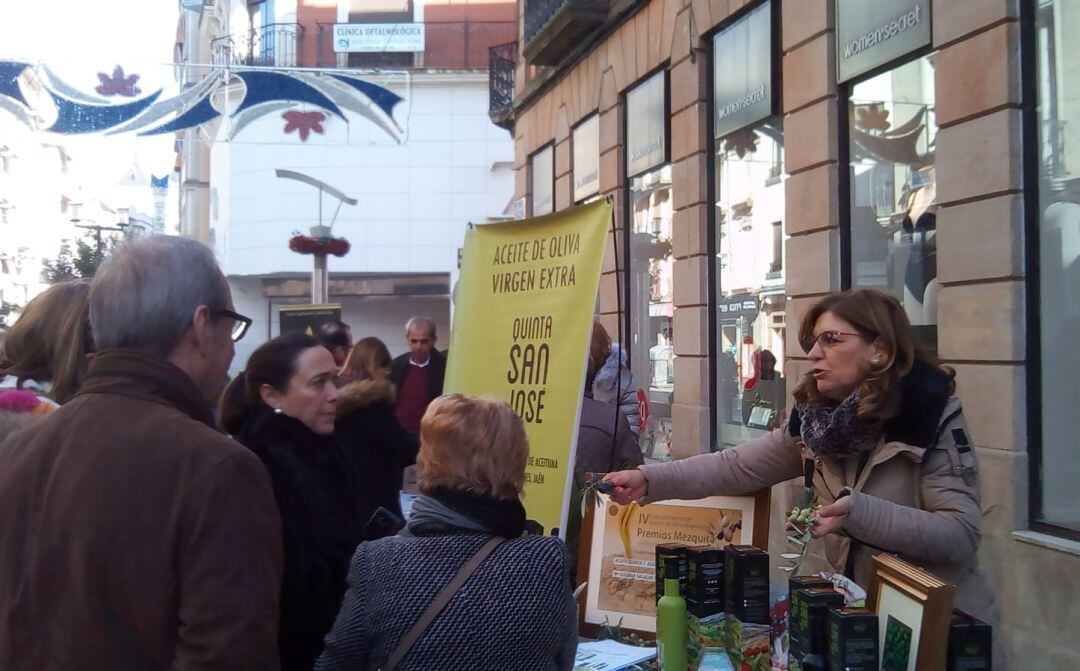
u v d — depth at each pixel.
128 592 1.65
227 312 1.93
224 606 1.62
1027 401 4.96
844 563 2.55
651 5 9.28
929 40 5.70
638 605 2.86
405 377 7.11
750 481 2.77
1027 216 5.00
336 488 2.72
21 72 10.15
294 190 24.62
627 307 10.14
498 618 2.00
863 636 2.04
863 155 6.42
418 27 24.20
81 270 21.45
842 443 2.43
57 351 2.46
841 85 6.60
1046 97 5.02
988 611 2.36
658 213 9.48
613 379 5.45
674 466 2.83
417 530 2.12
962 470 2.34
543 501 3.22
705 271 8.44
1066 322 4.97
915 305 5.92
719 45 8.28
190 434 1.72
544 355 3.35
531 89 12.91
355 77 11.34
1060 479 4.92
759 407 7.64
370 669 2.02
